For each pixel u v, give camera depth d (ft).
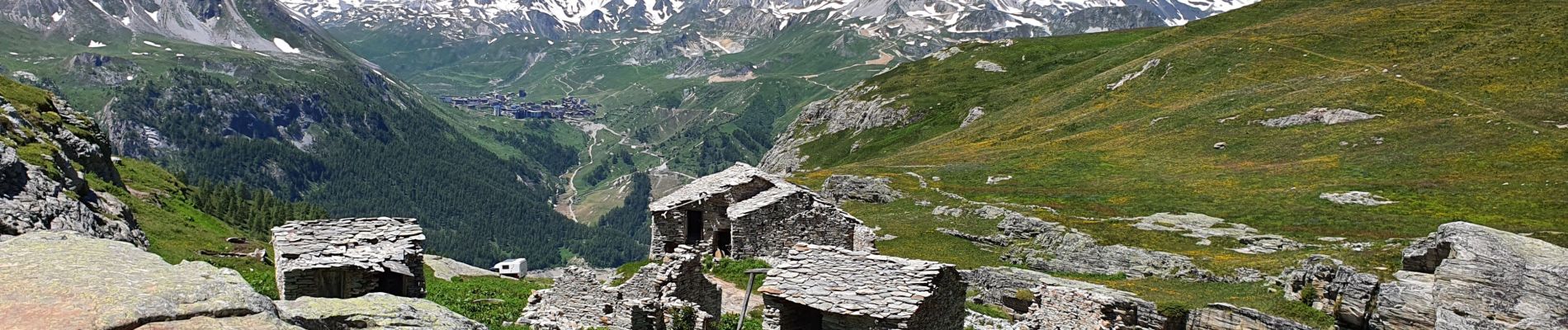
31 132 269.64
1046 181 454.81
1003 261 275.18
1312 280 187.93
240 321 41.60
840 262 103.76
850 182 425.28
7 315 37.29
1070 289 175.52
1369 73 568.00
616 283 158.51
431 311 65.36
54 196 185.98
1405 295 152.35
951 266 103.30
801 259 106.22
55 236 51.24
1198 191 399.24
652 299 132.87
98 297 39.58
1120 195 403.13
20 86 362.33
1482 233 148.66
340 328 60.03
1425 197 343.67
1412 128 449.89
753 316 156.87
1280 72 627.46
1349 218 310.86
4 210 161.07
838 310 95.20
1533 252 137.49
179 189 390.63
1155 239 272.31
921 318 95.20
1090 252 260.01
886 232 332.19
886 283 98.53
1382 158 413.18
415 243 136.26
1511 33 575.38
